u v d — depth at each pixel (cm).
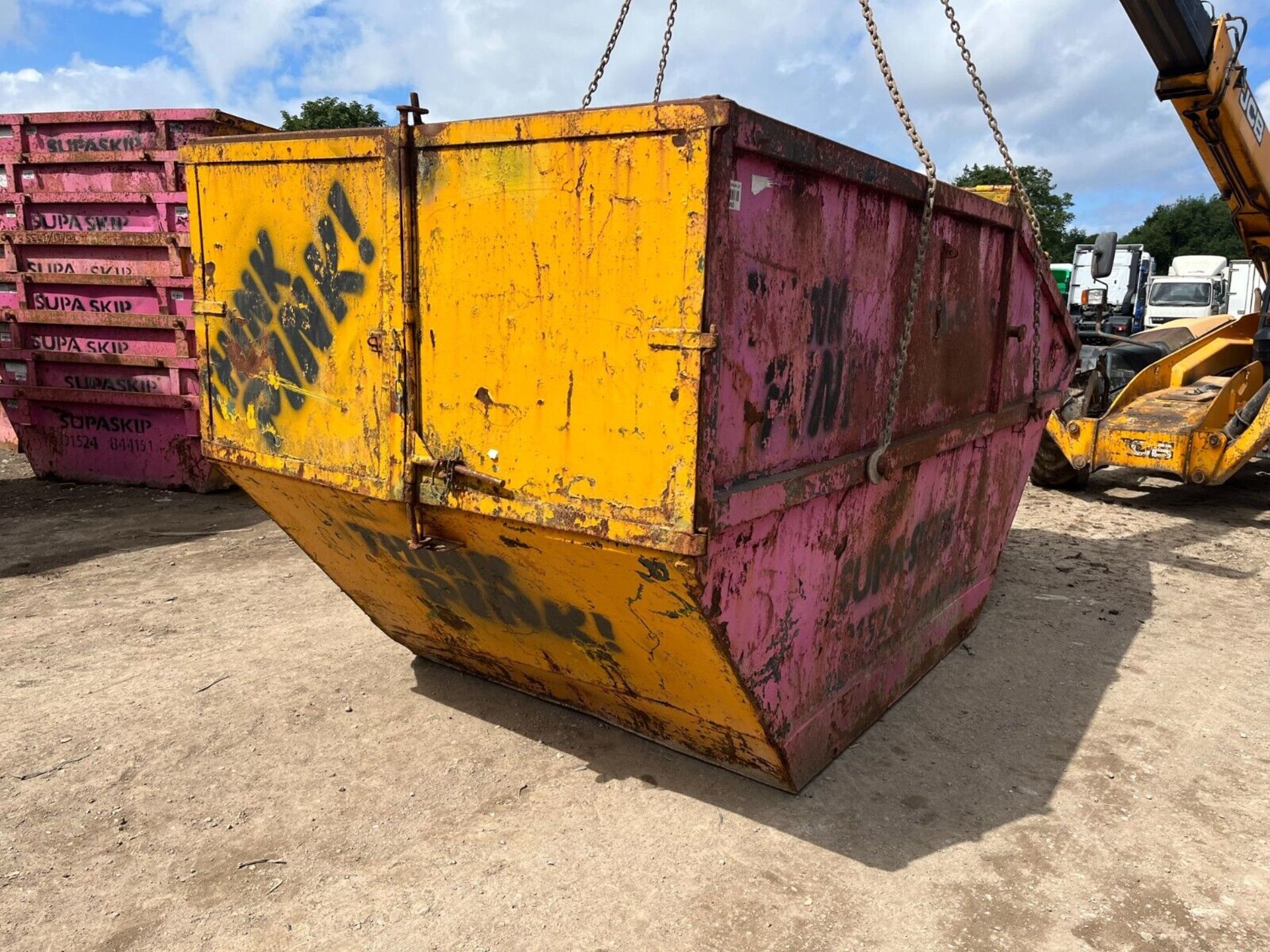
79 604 501
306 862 281
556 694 370
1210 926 263
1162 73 599
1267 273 798
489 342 254
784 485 260
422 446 273
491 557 286
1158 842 304
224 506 737
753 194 232
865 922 260
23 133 764
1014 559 628
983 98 379
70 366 780
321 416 295
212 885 269
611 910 262
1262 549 667
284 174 285
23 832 293
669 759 344
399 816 306
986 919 263
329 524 329
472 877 275
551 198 235
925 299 341
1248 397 767
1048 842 302
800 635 302
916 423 355
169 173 741
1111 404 861
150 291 757
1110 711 400
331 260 280
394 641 449
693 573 231
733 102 208
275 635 457
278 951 243
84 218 764
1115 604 540
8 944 244
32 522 680
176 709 376
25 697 385
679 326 219
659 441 227
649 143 216
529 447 251
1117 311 2377
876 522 338
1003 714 394
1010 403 459
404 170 257
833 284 277
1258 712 401
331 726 364
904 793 329
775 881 276
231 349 315
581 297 235
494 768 335
